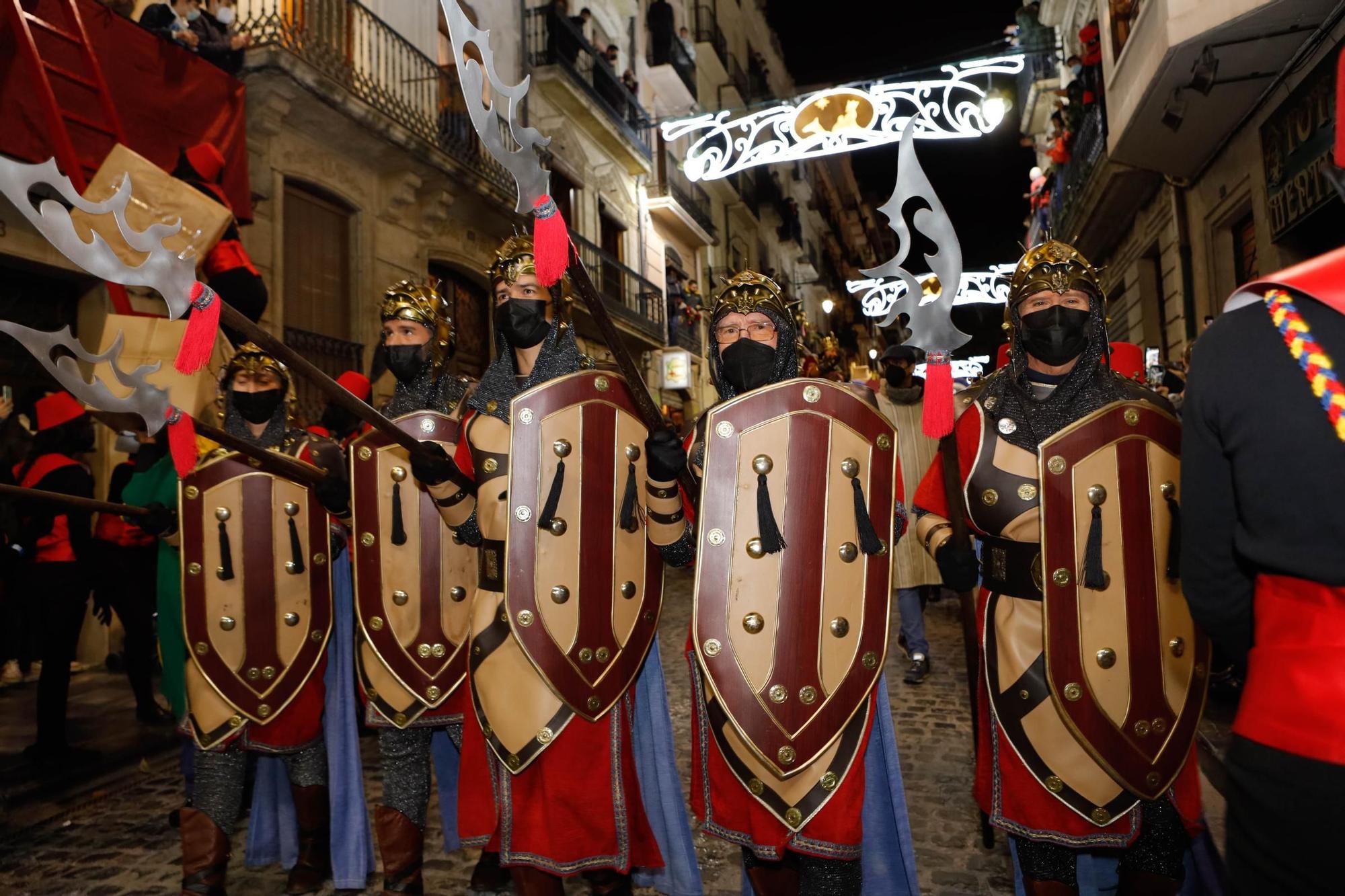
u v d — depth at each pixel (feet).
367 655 9.10
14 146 17.69
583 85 48.06
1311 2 21.54
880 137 29.25
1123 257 44.32
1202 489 3.88
